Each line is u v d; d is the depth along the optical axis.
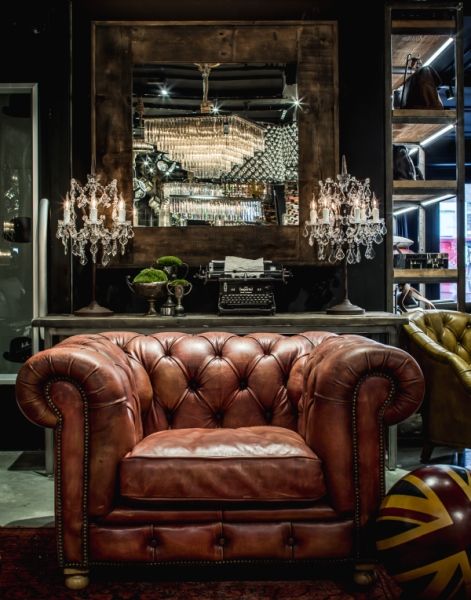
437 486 1.80
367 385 2.06
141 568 2.25
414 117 3.82
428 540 1.72
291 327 3.25
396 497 1.85
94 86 3.73
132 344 2.61
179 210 3.77
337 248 3.80
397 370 2.06
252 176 3.79
